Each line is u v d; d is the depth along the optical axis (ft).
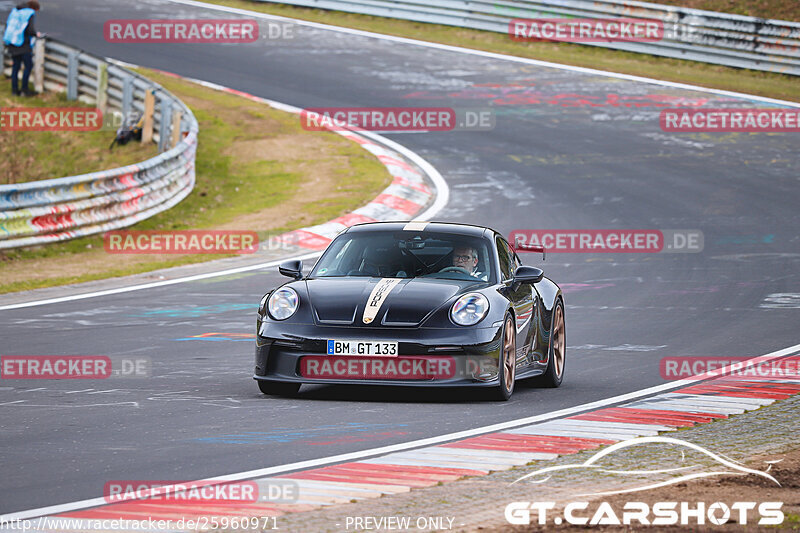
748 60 395.14
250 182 283.18
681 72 396.98
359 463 73.67
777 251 208.33
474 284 104.42
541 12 430.20
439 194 265.13
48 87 346.74
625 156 301.84
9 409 93.61
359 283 102.94
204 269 194.80
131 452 76.95
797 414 93.25
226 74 389.19
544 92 370.12
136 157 299.58
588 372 118.52
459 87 375.25
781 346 132.36
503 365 99.14
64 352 126.00
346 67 398.21
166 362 120.47
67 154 305.32
